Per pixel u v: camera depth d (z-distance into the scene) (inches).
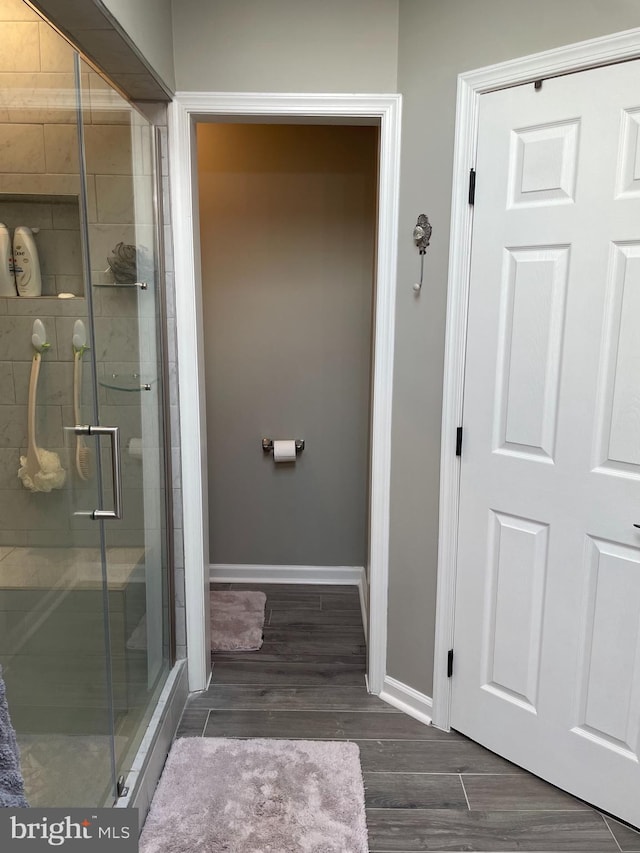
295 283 126.9
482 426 81.2
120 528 77.0
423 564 90.4
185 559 95.9
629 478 69.9
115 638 74.2
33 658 60.2
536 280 73.8
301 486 134.7
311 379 130.4
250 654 110.3
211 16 83.4
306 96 85.0
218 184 123.4
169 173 86.9
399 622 95.2
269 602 129.4
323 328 128.4
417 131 82.9
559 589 76.8
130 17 64.9
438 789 79.7
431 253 83.2
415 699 94.0
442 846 71.3
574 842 72.1
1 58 63.1
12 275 64.4
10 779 40.9
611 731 74.8
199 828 72.1
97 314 71.5
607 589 72.9
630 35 64.1
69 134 65.9
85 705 66.2
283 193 123.6
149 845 69.7
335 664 107.7
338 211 124.2
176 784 78.9
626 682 73.0
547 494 76.2
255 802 76.0
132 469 81.5
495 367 79.0
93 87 68.9
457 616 87.4
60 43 63.4
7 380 62.9
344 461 133.4
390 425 92.0
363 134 121.3
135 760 76.3
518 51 71.9
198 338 92.8
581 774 77.7
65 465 67.2
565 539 75.5
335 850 69.5
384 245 87.9
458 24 76.3
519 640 81.4
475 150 76.9
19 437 63.4
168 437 91.6
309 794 77.4
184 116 85.8
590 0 66.2
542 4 69.5
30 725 58.6
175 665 96.8
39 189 66.2
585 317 70.7
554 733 79.5
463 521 84.9
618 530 71.2
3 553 59.1
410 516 91.1
